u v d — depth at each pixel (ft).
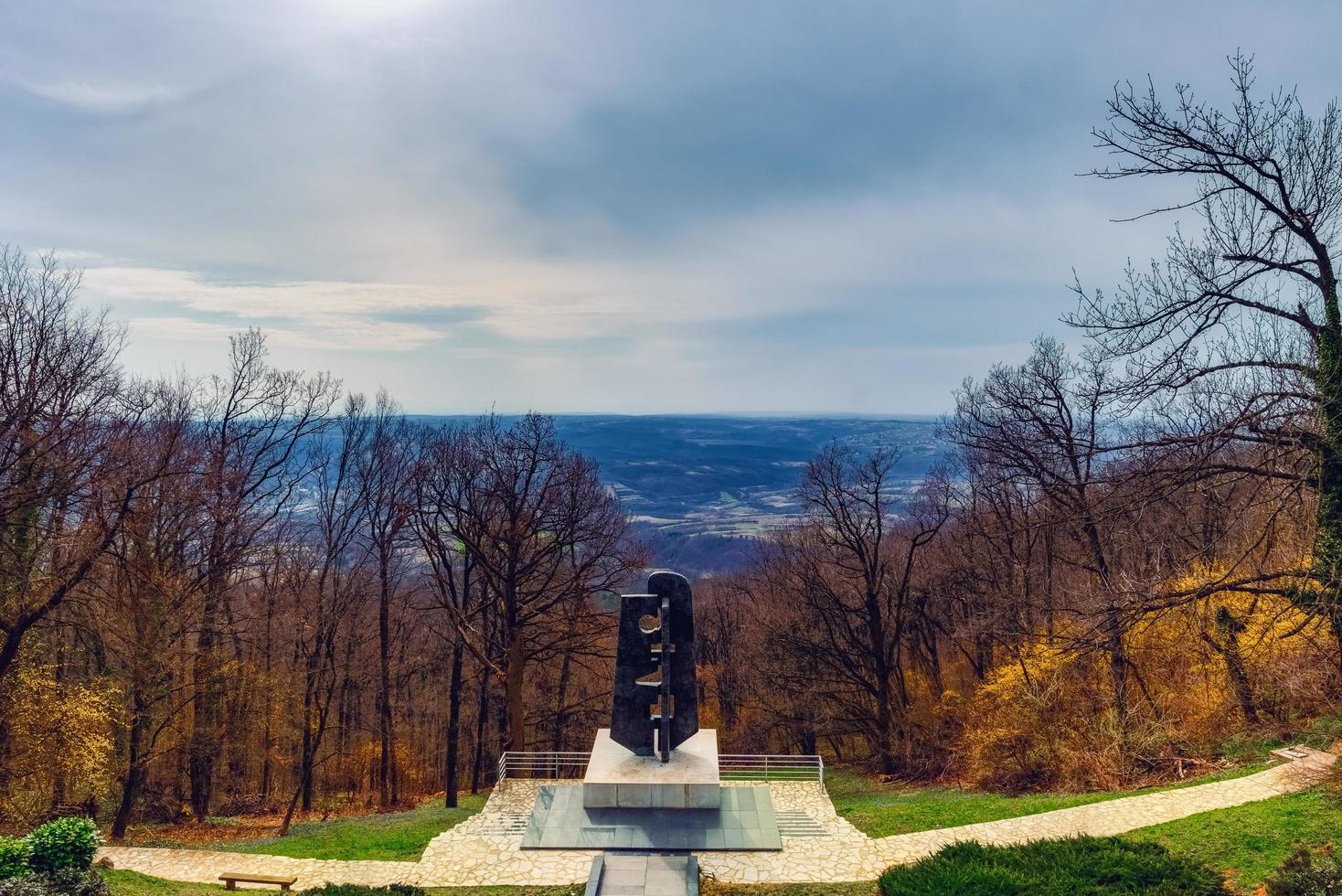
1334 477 55.01
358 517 118.93
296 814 106.73
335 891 55.06
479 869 59.88
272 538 110.42
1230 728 75.92
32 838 50.03
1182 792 63.57
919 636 135.74
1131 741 77.92
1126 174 58.29
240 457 104.53
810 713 131.03
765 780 78.23
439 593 125.59
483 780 134.41
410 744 147.02
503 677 94.38
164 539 91.40
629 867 58.23
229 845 72.13
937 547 136.77
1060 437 86.58
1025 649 93.56
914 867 53.47
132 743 85.15
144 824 92.89
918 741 114.11
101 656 93.91
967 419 110.73
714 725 170.81
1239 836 52.90
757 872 58.08
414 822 79.66
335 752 119.85
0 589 73.92
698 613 183.32
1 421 72.18
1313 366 56.08
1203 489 57.98
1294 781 60.49
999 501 108.68
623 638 72.28
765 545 173.99
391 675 129.39
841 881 56.29
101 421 82.64
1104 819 60.39
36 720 74.18
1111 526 76.64
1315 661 67.46
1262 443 55.98
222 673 95.71
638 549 114.93
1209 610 77.66
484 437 103.30
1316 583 57.11
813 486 120.47
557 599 97.09
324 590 119.65
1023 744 88.79
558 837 63.62
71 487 74.18
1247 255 54.80
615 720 71.82
